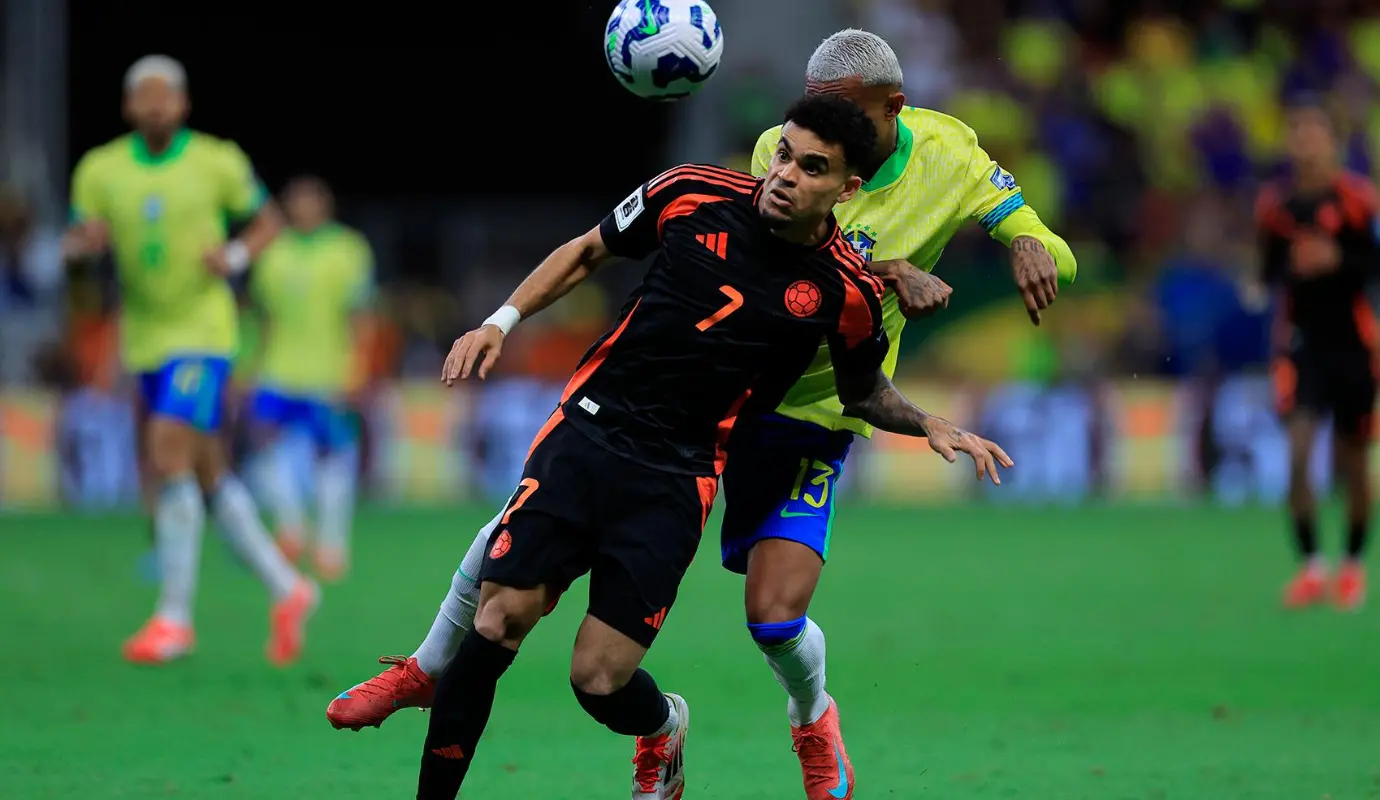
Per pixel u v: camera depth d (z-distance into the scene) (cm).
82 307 6769
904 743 2336
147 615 3619
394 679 1762
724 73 7888
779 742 2348
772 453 1836
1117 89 8094
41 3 6869
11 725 2389
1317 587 3800
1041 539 5300
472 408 6612
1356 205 3747
